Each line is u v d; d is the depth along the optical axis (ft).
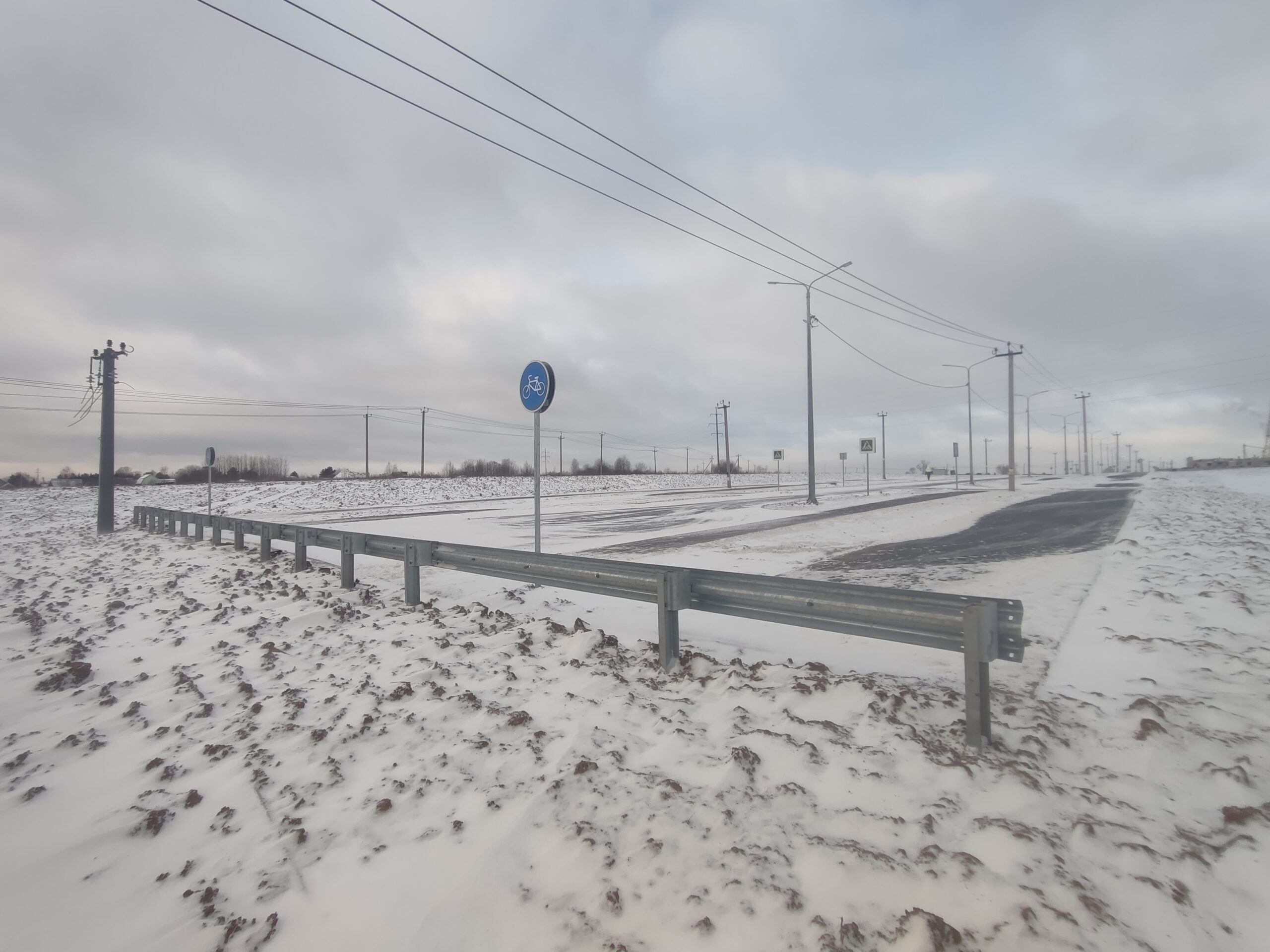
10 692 18.33
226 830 10.95
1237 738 12.87
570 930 8.23
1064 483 159.12
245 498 135.23
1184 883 8.61
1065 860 9.04
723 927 8.05
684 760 12.35
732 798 10.86
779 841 9.69
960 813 10.31
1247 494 79.46
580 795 11.12
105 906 9.21
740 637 22.48
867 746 12.42
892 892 8.51
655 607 27.86
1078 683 16.33
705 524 68.13
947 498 98.63
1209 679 16.03
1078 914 8.01
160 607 29.48
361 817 11.02
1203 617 21.61
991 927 7.80
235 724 15.17
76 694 18.24
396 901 8.98
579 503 115.24
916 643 13.70
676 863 9.27
